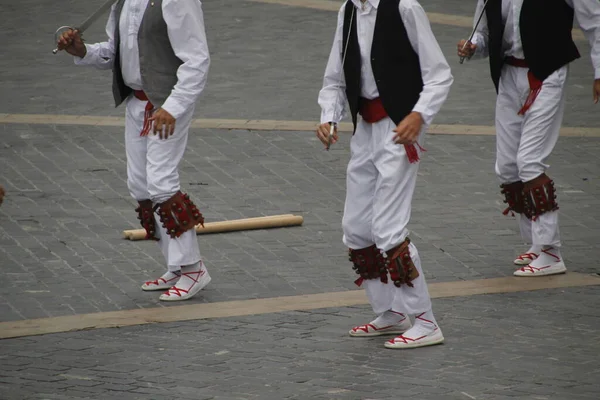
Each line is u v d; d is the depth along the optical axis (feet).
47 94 95.50
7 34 116.37
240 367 45.80
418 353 47.80
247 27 120.57
